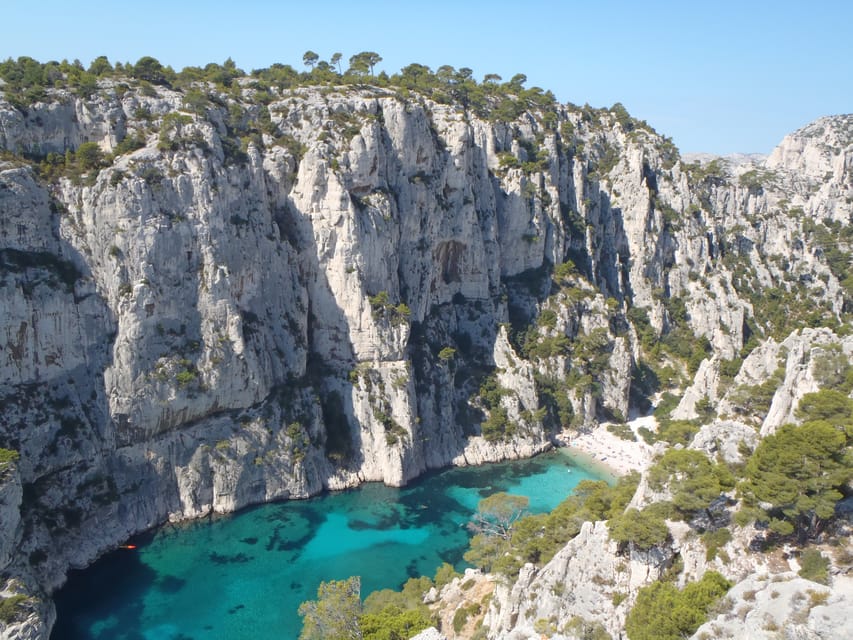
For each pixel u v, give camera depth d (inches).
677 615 1648.6
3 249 3361.2
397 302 4879.4
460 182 5438.0
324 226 4505.4
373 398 4488.2
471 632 2506.2
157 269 3700.8
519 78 7480.3
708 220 7180.1
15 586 2733.8
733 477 2183.8
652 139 7465.6
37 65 4131.4
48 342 3440.0
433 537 3747.5
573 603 2043.6
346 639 2220.7
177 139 3927.2
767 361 3535.9
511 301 5846.5
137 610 3041.3
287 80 5255.9
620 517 2118.6
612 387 5521.7
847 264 7081.7
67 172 3700.8
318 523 3868.1
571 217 6407.5
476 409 5044.3
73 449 3420.3
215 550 3545.8
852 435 2058.3
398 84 5826.8
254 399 4087.1
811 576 1754.4
